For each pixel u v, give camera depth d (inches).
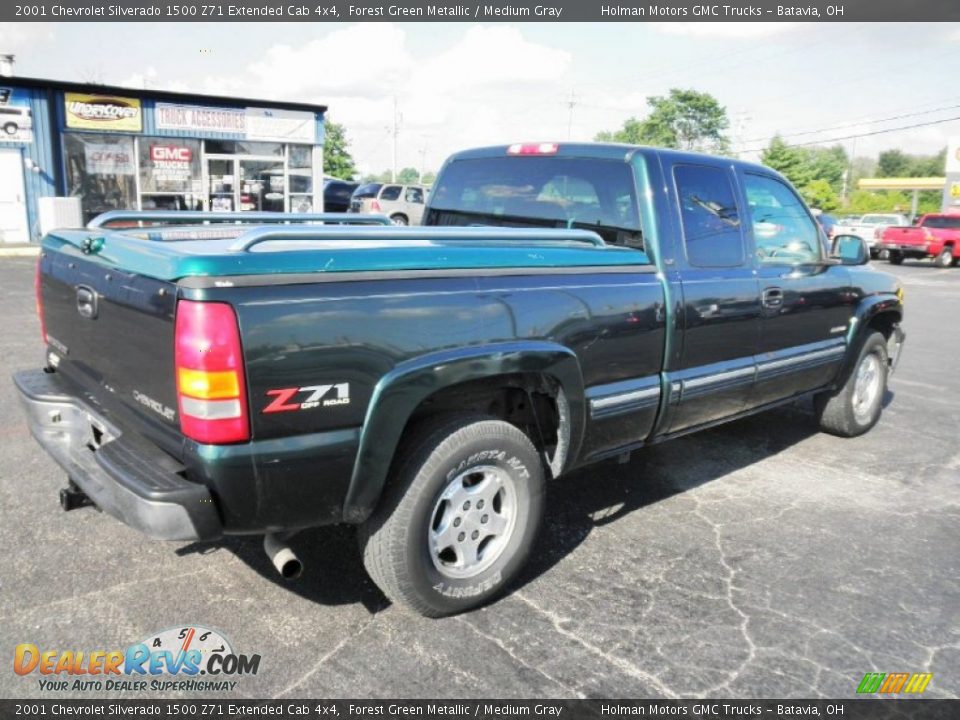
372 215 178.5
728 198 173.6
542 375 132.2
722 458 211.8
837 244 206.2
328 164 2423.7
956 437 241.8
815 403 233.9
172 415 103.2
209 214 158.6
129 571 135.9
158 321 102.4
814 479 198.1
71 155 764.0
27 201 748.6
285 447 102.3
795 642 123.8
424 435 119.0
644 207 155.3
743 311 172.2
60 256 136.9
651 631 125.3
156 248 109.6
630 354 146.7
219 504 101.3
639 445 160.1
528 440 130.0
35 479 173.0
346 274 107.7
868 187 2321.6
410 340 112.5
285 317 100.7
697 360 163.2
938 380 329.4
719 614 131.1
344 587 134.3
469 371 118.3
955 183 1715.1
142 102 784.3
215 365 96.2
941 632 128.3
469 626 124.6
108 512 106.0
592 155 165.5
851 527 168.7
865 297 221.3
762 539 160.7
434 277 117.2
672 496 182.5
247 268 99.7
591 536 159.0
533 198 176.9
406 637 120.7
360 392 107.7
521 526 131.7
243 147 857.5
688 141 2605.8
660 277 152.7
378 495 113.3
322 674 111.3
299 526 109.0
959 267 1070.4
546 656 117.5
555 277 133.9
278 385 100.6
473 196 190.7
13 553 139.8
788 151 2773.1
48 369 149.3
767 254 185.3
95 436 127.0
